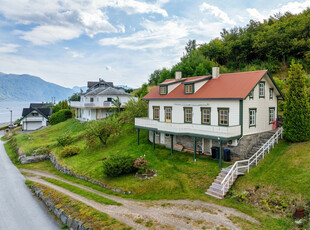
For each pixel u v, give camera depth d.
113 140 30.39
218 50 55.59
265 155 18.33
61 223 14.71
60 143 31.78
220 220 12.25
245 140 19.30
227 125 19.42
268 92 22.52
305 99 19.00
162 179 17.92
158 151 24.03
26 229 14.16
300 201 12.53
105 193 17.59
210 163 19.50
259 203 13.41
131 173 19.59
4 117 152.88
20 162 30.33
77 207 15.23
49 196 17.97
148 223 12.50
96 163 23.45
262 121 21.67
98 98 44.09
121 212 14.05
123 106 41.31
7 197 19.19
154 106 26.78
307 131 18.59
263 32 49.16
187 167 19.36
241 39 51.75
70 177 22.70
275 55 44.62
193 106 22.06
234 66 51.81
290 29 43.53
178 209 13.93
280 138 20.73
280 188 14.01
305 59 39.62
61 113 54.25
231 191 15.20
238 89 19.20
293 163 16.02
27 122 58.69
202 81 22.98
